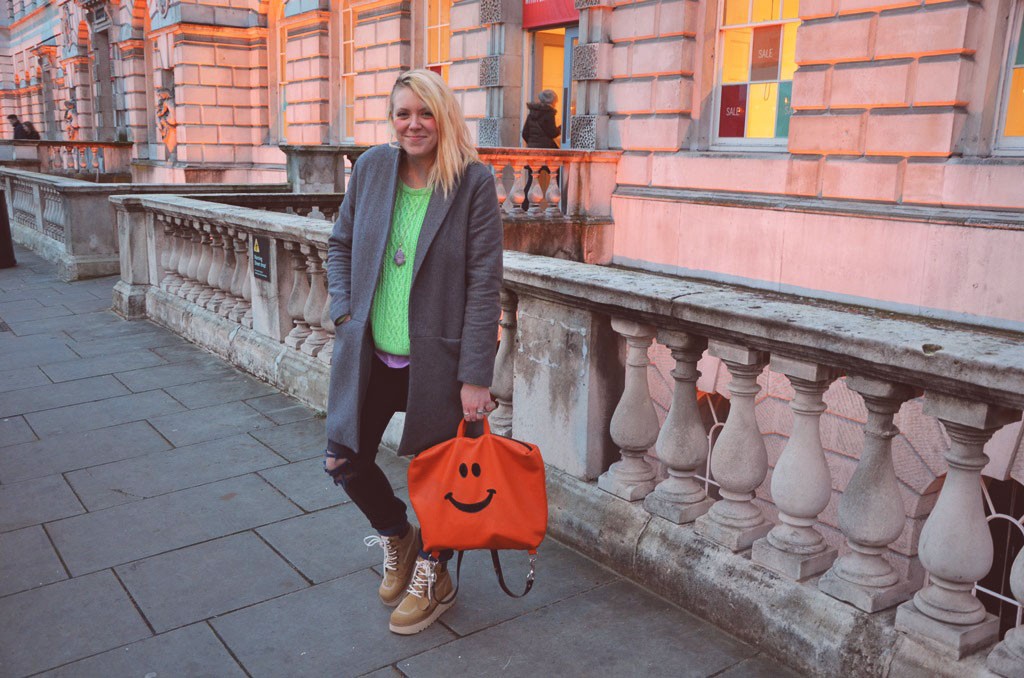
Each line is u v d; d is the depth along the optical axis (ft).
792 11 32.40
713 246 34.30
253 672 8.30
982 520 7.12
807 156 30.76
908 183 27.37
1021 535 26.48
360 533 11.40
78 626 9.18
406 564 9.46
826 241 29.81
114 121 99.60
